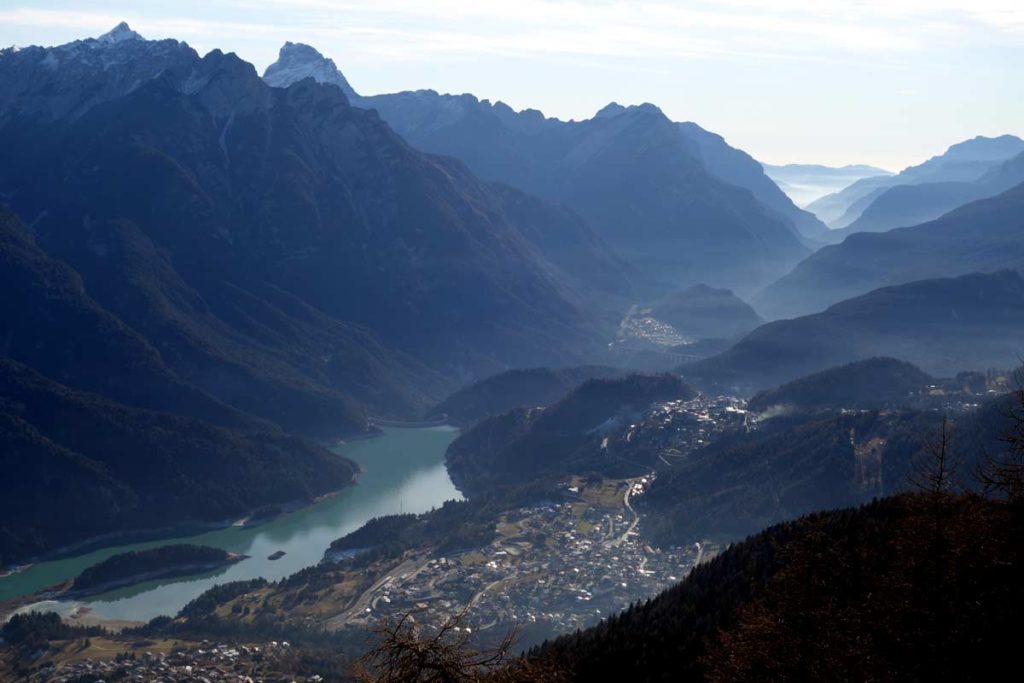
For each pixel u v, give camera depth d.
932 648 70.88
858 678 69.81
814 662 72.94
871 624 73.88
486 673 64.12
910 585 74.75
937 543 76.81
